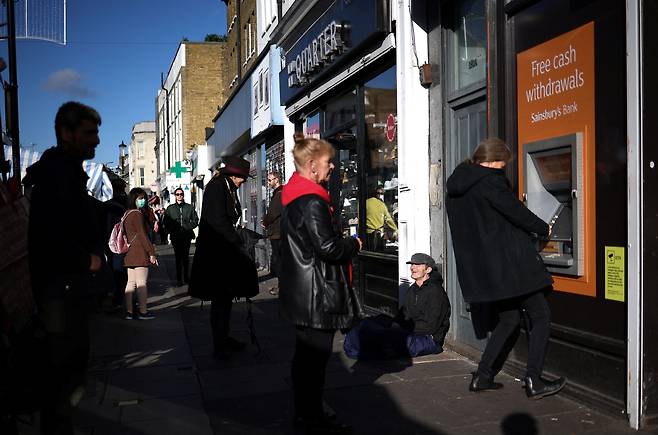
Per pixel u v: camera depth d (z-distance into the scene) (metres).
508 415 4.20
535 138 4.72
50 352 3.28
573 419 4.07
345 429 3.96
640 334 3.80
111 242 8.38
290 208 3.85
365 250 8.47
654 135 3.76
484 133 5.75
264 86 14.34
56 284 3.28
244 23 19.47
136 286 8.51
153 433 4.06
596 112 4.11
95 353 6.42
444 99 6.39
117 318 8.56
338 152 9.68
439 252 6.47
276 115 13.30
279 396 4.81
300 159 3.88
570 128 4.34
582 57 4.23
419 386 4.94
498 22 5.16
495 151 4.38
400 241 7.03
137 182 75.38
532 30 4.76
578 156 4.21
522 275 4.25
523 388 4.75
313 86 10.27
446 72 6.36
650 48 3.74
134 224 8.40
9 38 7.07
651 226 3.77
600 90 4.07
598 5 4.08
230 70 22.86
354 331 5.88
